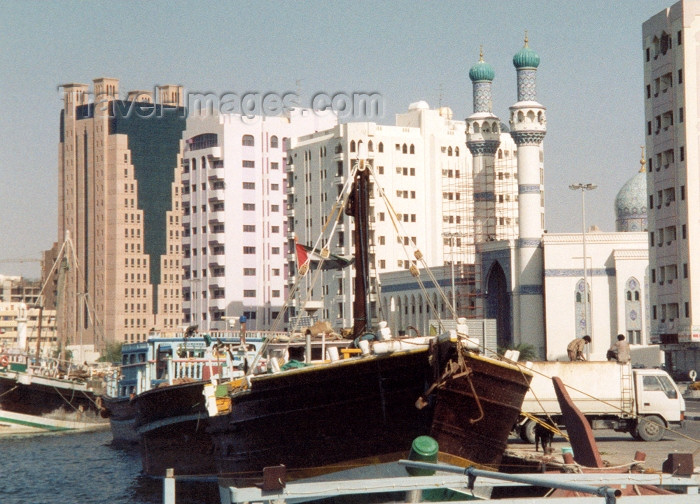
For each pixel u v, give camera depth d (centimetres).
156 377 12788
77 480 10525
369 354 6462
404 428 6372
